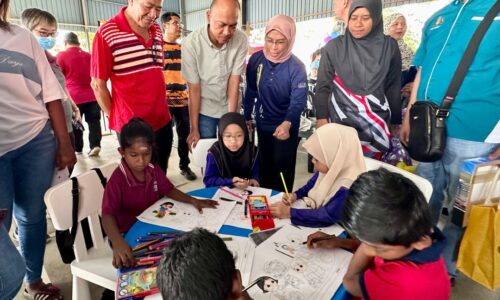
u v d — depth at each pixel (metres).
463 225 1.47
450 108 1.45
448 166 1.56
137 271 0.91
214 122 2.25
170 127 2.21
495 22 1.30
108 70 1.77
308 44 8.66
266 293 0.82
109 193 1.33
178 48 3.21
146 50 1.86
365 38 1.71
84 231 1.38
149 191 1.41
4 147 1.22
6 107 1.18
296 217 1.19
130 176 1.37
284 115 2.16
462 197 1.46
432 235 0.77
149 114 1.94
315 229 1.16
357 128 1.77
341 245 1.02
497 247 1.39
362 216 0.69
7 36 1.17
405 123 1.79
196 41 2.02
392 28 2.96
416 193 0.70
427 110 1.49
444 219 2.00
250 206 1.30
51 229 2.26
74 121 2.76
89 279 1.24
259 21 9.98
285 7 9.11
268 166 2.32
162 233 1.10
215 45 2.03
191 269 0.58
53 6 9.84
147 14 1.67
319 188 1.33
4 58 1.15
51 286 1.60
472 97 1.38
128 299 0.81
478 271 1.45
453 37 1.44
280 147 2.16
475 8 1.36
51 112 1.38
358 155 1.31
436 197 1.67
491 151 1.45
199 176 3.44
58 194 1.23
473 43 1.35
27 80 1.24
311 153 1.35
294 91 2.02
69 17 10.28
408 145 1.61
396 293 0.73
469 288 1.71
